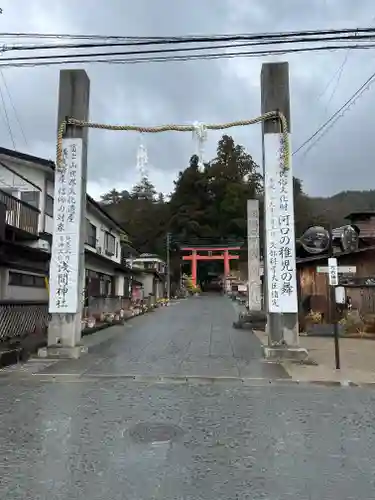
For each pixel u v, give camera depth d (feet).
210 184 233.76
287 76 34.37
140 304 96.12
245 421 17.65
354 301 54.54
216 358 33.35
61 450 14.24
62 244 34.01
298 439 15.52
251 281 68.39
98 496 11.12
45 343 36.63
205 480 12.12
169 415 18.39
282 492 11.43
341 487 11.76
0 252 40.50
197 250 216.13
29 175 53.62
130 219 250.37
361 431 16.46
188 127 33.63
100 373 27.55
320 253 63.72
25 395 21.86
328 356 34.40
